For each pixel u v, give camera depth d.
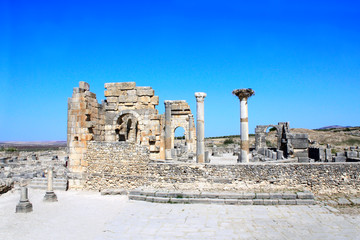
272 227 14.36
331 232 13.63
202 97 23.95
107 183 22.16
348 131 103.62
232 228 14.29
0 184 22.17
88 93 24.02
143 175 21.64
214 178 20.39
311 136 82.50
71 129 23.45
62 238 13.16
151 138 27.73
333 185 19.66
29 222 15.29
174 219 15.66
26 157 50.00
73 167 23.27
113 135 27.66
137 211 17.09
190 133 45.72
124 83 29.16
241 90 24.69
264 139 56.88
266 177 20.00
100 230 14.16
